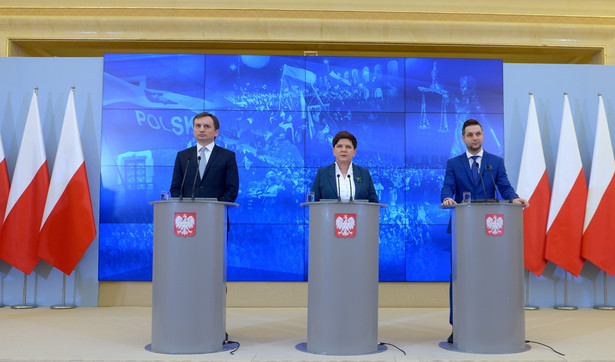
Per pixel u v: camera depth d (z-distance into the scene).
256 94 6.62
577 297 6.41
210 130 4.53
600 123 6.38
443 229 6.56
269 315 5.81
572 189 6.28
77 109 6.48
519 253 4.05
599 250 6.20
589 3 7.12
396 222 6.54
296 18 6.92
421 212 6.57
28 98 6.46
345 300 3.88
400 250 6.52
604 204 6.25
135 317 5.52
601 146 6.34
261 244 6.49
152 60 6.60
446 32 6.98
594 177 6.30
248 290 6.48
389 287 6.52
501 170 4.52
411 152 6.63
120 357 3.70
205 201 3.96
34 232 6.16
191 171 4.50
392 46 7.10
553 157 6.53
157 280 3.94
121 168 6.48
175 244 3.91
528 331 4.77
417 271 6.51
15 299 6.28
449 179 4.58
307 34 6.93
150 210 6.45
